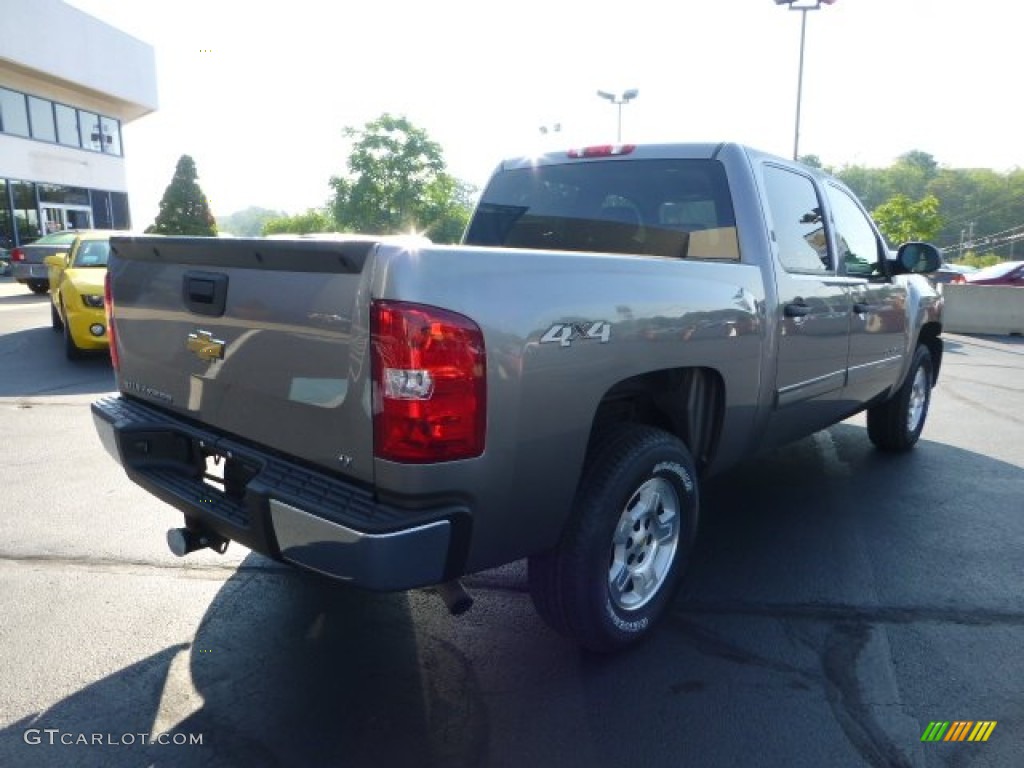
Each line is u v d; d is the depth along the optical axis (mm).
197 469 3137
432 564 2344
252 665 3078
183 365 3031
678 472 3230
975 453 6230
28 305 17859
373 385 2291
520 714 2773
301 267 2475
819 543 4340
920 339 6254
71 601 3598
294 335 2516
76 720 2717
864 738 2650
